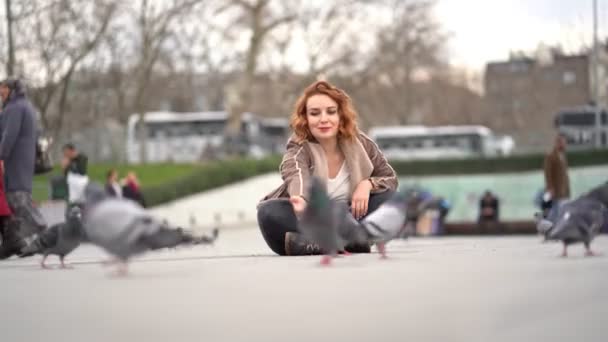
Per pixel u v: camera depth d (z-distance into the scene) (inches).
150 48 2105.1
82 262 337.7
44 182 1349.7
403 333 119.0
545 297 158.2
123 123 2356.1
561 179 839.7
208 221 1913.1
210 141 2942.9
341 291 170.2
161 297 162.7
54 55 1375.5
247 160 2097.7
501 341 112.2
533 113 3909.9
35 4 1325.0
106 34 1598.2
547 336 116.8
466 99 4077.3
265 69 2497.5
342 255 298.2
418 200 1275.8
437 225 1326.3
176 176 1932.8
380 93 3075.8
